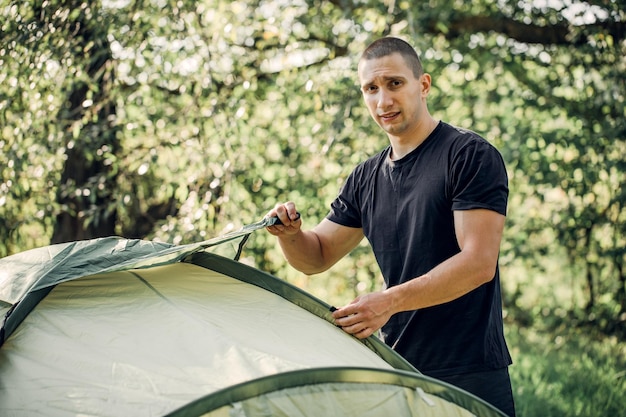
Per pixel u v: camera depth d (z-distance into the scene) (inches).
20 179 184.1
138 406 71.4
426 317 97.7
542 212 249.0
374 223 104.2
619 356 233.0
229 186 189.5
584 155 231.1
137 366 77.3
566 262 269.0
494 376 97.0
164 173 210.7
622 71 221.0
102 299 91.5
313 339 85.3
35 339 85.4
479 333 96.3
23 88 173.6
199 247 97.2
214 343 79.0
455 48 245.1
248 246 221.1
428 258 97.7
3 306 92.0
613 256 237.9
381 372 76.1
